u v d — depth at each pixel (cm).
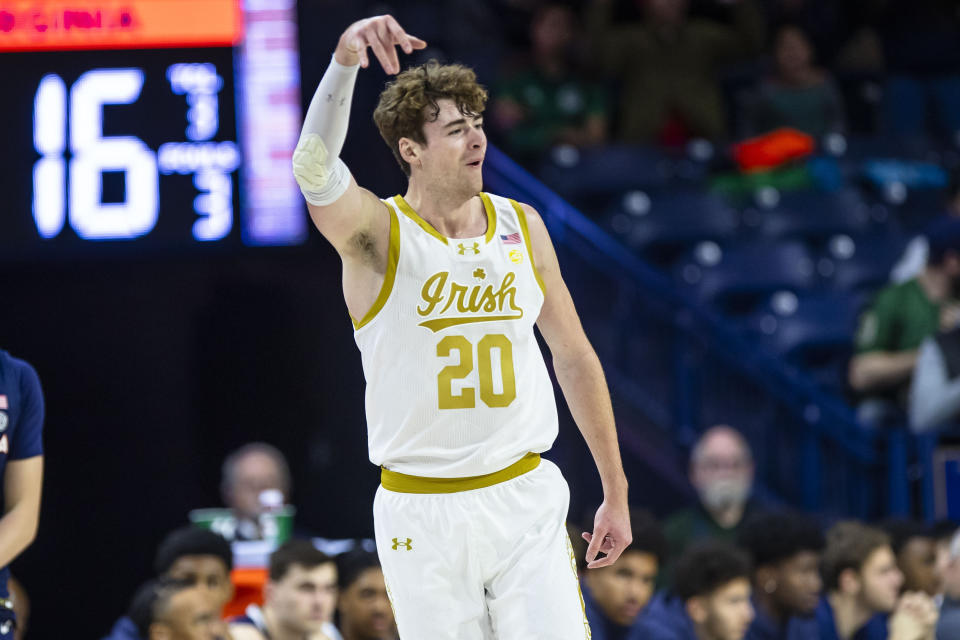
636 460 1655
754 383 1664
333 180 650
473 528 670
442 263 667
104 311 1789
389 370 670
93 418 1781
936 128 2397
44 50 1638
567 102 2212
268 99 1658
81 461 1777
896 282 1650
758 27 2338
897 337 1594
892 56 2517
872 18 2512
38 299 1780
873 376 1580
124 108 1641
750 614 1077
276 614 1050
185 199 1633
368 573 1076
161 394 1792
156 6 1658
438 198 676
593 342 1794
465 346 667
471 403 665
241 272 1802
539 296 687
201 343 1797
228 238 1633
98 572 1766
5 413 769
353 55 652
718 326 1681
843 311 1816
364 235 665
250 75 1659
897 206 2173
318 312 1811
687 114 2261
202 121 1645
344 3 1748
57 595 1756
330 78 653
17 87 1630
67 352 1783
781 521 1169
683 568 1086
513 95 2197
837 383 1753
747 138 2261
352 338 1809
